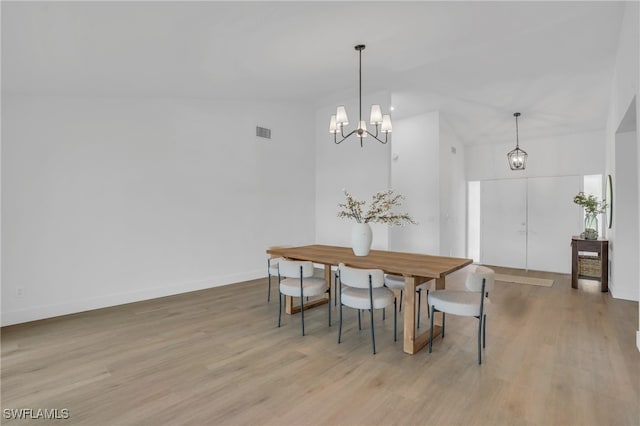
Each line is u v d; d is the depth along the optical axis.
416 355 2.73
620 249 4.44
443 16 2.91
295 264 3.19
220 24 2.69
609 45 3.56
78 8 2.14
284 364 2.58
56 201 3.71
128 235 4.23
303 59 3.72
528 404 2.04
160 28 2.59
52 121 3.68
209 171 5.02
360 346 2.92
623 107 3.47
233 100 5.26
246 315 3.75
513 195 7.05
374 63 3.97
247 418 1.92
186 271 4.77
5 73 2.93
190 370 2.48
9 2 1.97
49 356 2.71
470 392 2.17
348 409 2.00
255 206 5.59
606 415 1.92
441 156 6.26
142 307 4.04
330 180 6.29
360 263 3.08
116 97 4.11
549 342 2.98
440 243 6.21
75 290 3.84
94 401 2.09
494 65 4.04
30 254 3.55
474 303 2.64
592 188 6.29
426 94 5.20
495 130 6.61
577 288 5.04
